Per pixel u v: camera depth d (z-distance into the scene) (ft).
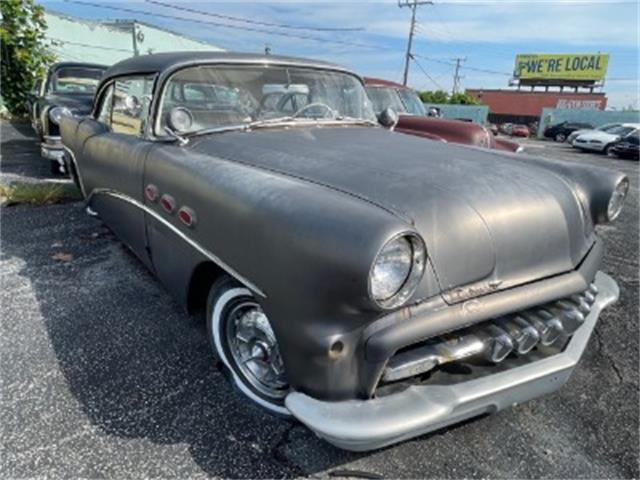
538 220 6.10
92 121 11.71
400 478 5.80
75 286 10.59
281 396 6.46
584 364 8.34
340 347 4.97
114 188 9.95
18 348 8.16
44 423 6.45
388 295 4.83
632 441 6.54
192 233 6.87
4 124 35.73
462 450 6.27
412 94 26.30
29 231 14.11
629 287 11.72
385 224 4.68
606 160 51.06
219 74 8.83
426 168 6.55
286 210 5.26
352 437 4.83
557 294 6.14
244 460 5.97
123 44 64.75
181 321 9.16
